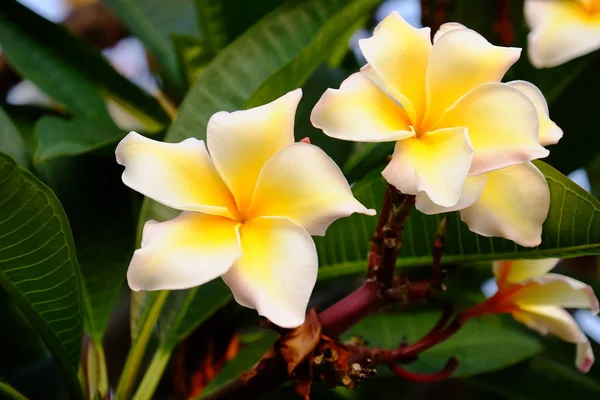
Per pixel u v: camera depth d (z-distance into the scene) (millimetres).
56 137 524
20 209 413
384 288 435
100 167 543
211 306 507
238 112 401
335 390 608
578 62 599
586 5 555
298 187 388
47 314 449
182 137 518
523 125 386
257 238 385
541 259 464
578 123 599
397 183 384
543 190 411
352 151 550
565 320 462
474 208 412
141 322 495
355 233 506
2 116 518
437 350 561
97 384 488
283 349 422
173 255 376
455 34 402
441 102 400
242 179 396
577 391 599
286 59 553
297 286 373
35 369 595
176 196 391
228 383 440
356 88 397
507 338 571
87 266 520
